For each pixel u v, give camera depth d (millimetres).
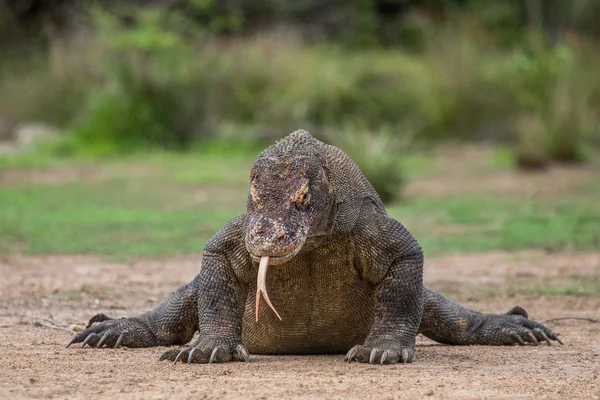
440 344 19234
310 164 14898
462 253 33719
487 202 47562
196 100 78250
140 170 62281
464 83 81312
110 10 93875
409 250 15914
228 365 15484
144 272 29031
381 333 15938
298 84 79875
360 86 80750
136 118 76500
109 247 33938
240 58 81562
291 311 16125
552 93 73500
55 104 82688
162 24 85625
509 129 79000
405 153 54219
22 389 13469
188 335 18219
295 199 14445
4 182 54594
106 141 75000
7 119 83000
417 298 16000
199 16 95062
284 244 13844
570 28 103688
